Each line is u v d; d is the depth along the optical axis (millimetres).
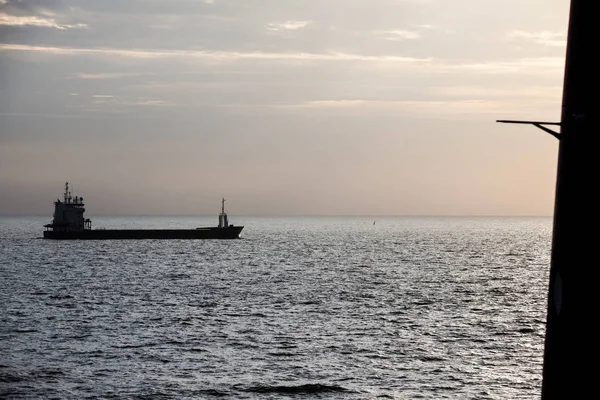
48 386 51562
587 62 13727
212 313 90625
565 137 14258
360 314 89812
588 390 13680
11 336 72125
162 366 58312
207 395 49656
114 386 51719
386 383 53156
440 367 58281
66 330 76312
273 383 52938
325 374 55688
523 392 50688
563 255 14203
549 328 14695
